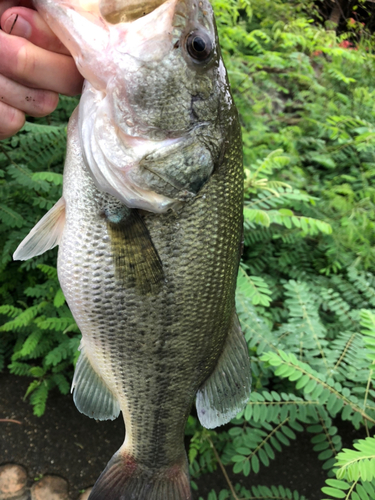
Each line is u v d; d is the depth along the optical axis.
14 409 0.49
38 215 0.47
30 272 0.51
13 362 0.48
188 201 0.23
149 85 0.20
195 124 0.22
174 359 0.26
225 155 0.24
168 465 0.31
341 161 0.74
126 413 0.28
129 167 0.21
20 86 0.20
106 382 0.28
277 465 0.48
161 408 0.28
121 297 0.24
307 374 0.36
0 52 0.18
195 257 0.24
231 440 0.44
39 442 0.47
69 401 0.52
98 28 0.20
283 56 0.88
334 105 0.82
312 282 0.56
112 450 0.48
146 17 0.20
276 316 0.51
